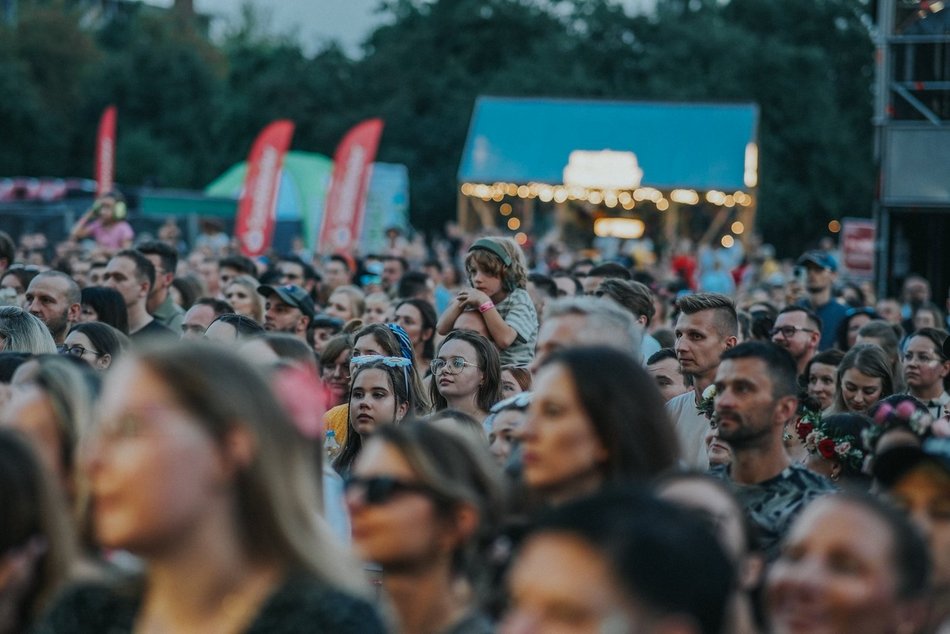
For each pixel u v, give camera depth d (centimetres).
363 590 455
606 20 9881
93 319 1542
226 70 11756
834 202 9362
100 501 438
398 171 5700
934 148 2997
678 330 1175
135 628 463
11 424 626
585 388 616
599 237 6328
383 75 10025
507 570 580
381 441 583
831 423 969
